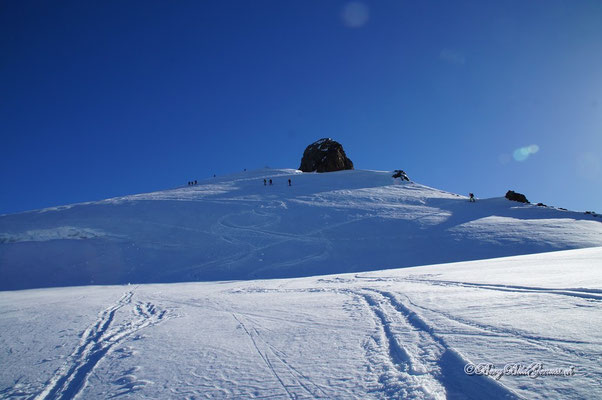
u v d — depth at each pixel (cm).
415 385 274
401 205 4028
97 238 3092
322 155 7369
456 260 2381
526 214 3706
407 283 877
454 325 400
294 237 2980
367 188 4997
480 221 3356
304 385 311
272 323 566
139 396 327
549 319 366
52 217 3659
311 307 664
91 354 491
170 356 440
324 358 371
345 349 391
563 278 607
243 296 969
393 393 270
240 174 6981
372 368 326
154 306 902
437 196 4612
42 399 353
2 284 2325
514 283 619
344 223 3303
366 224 3262
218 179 6550
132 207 3934
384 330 440
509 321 380
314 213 3619
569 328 329
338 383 305
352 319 525
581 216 3666
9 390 379
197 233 3155
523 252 2473
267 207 3856
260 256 2612
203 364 396
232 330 547
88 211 3828
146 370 397
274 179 5741
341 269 2305
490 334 350
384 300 639
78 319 764
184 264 2545
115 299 1108
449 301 534
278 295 927
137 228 3294
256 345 450
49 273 2477
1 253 2806
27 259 2702
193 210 3791
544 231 2956
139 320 718
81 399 338
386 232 3047
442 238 2850
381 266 2334
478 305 478
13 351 526
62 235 3166
